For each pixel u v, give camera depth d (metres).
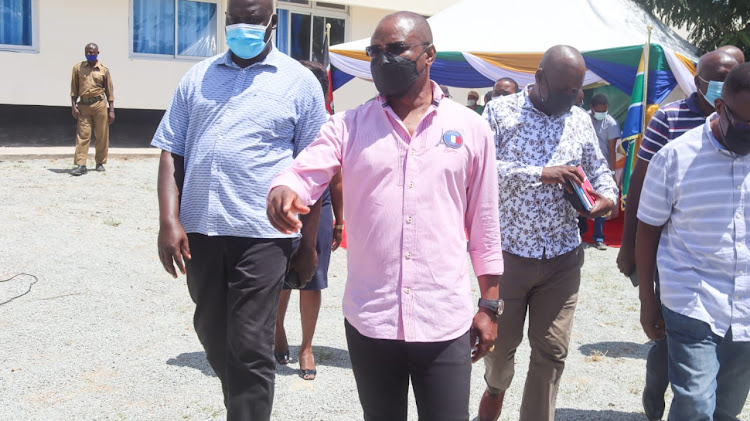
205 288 3.24
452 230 2.49
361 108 2.56
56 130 15.52
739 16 18.78
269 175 3.18
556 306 3.50
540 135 3.59
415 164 2.44
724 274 2.88
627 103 14.55
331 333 5.55
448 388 2.47
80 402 4.09
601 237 9.26
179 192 3.29
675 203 2.99
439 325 2.45
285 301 4.75
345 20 18.11
